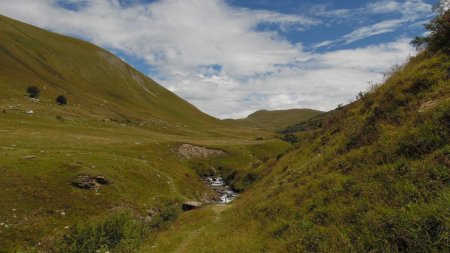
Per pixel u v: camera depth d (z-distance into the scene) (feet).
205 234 61.11
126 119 485.97
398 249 23.62
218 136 554.05
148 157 219.20
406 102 47.98
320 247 29.48
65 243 81.87
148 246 69.56
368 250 25.44
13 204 113.29
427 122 36.63
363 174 37.99
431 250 20.97
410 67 61.00
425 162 30.73
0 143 179.93
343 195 37.01
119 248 74.23
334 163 50.14
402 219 24.52
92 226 83.46
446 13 56.39
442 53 53.16
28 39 629.92
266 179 105.81
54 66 598.34
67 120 340.39
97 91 644.69
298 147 114.32
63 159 154.51
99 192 137.80
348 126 64.69
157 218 114.11
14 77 435.94
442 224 21.68
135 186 157.69
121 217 88.58
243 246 40.11
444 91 42.09
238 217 62.85
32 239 102.78
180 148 282.56
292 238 34.91
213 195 194.49
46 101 406.41
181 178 198.08
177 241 65.46
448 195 23.48
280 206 48.49
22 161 139.44
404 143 36.73
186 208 137.69
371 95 67.56
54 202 121.80
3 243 97.96
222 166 279.90
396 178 32.12
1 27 606.14
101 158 173.27
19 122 271.28
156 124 524.93
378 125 48.83
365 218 28.89
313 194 43.65
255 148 337.72
